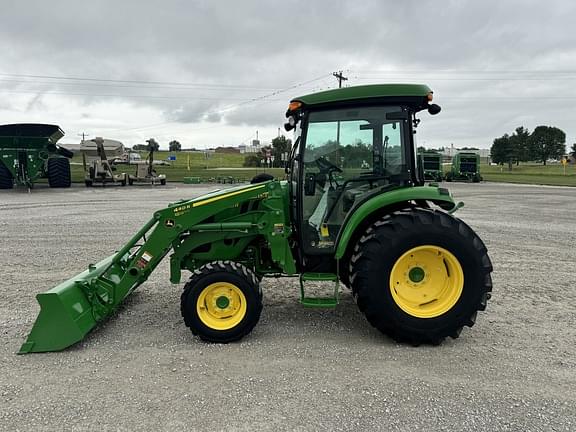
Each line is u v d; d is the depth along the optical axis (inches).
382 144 163.8
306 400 117.0
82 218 443.5
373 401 116.3
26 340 154.3
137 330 167.3
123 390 123.1
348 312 184.9
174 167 2030.0
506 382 125.9
